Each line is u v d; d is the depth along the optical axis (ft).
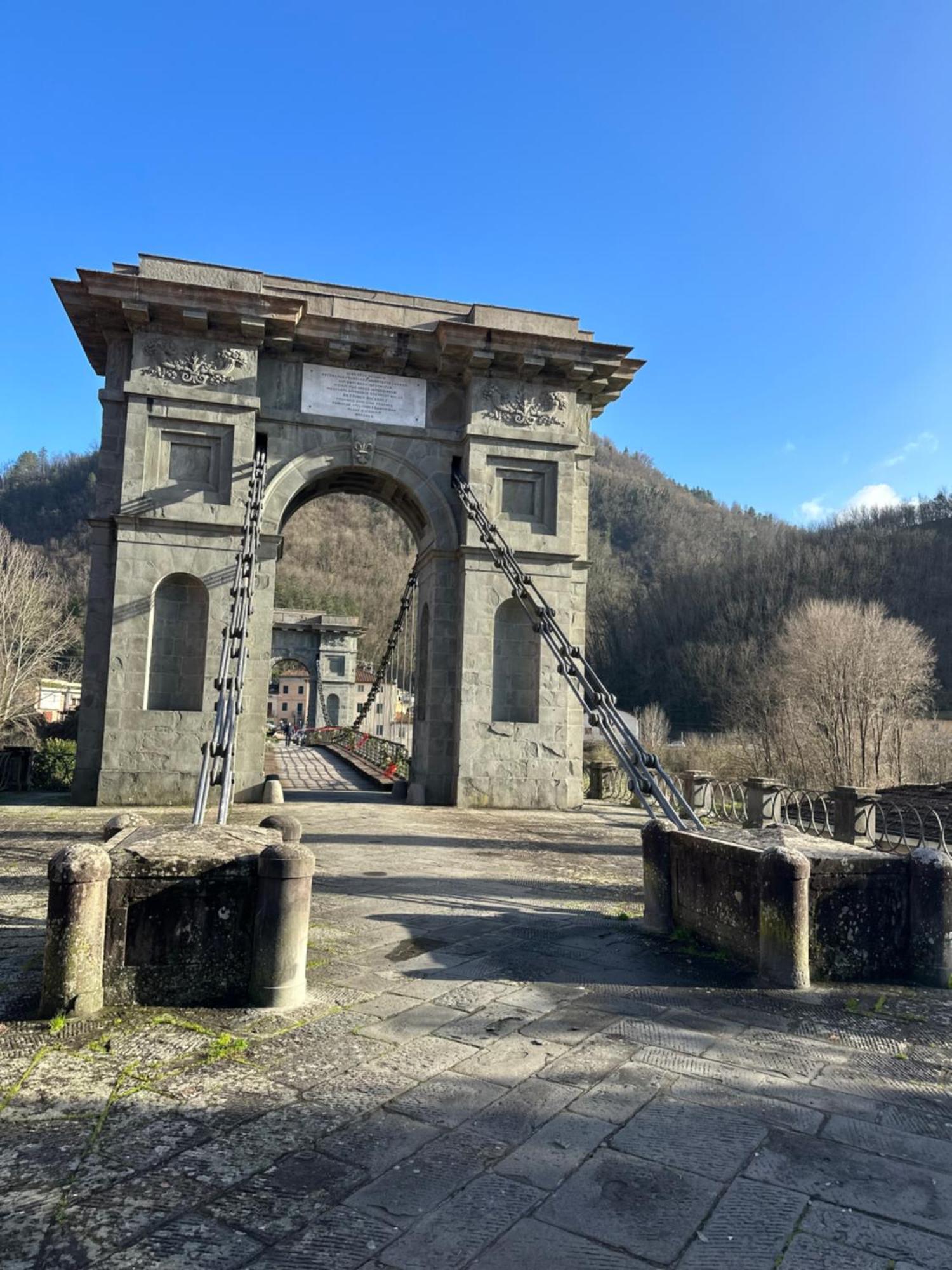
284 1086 14.02
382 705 215.72
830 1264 9.73
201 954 17.89
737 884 21.98
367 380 65.05
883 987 20.26
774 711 162.81
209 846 18.71
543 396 66.28
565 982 20.03
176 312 58.75
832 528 342.03
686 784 57.57
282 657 204.74
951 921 20.85
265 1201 10.67
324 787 77.20
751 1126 13.03
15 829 43.96
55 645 139.03
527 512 65.87
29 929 23.49
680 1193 11.12
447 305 67.21
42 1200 10.57
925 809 48.75
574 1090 14.16
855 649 142.51
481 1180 11.30
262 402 62.90
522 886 32.07
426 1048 15.83
